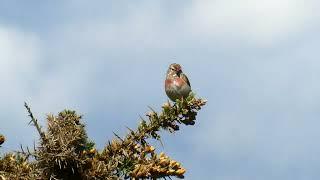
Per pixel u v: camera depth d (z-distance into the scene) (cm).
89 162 778
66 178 757
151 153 830
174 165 813
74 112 790
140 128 856
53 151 746
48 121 774
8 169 758
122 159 819
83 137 784
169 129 871
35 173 745
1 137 763
